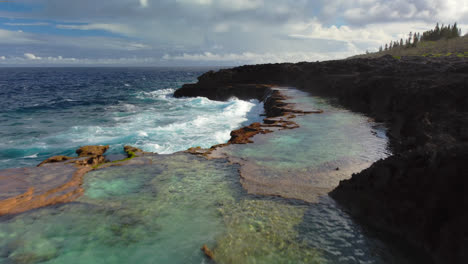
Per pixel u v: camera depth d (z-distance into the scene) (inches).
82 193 239.8
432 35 3090.6
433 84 524.1
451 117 374.3
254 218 196.5
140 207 215.5
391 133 422.0
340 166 290.4
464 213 139.3
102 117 806.5
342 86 862.5
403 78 649.0
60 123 724.7
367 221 189.6
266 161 309.9
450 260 138.0
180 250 165.3
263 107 906.7
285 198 224.8
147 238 177.3
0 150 492.4
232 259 156.6
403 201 174.7
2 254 164.7
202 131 580.1
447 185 153.7
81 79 3459.6
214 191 240.7
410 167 180.9
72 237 179.6
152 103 1160.2
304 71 1333.7
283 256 158.4
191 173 282.2
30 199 227.1
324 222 190.2
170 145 482.9
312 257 157.1
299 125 477.1
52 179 268.5
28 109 985.5
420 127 371.6
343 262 152.9
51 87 2133.4
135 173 285.3
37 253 165.2
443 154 164.9
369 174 208.2
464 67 693.9
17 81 2928.2
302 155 327.3
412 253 156.8
